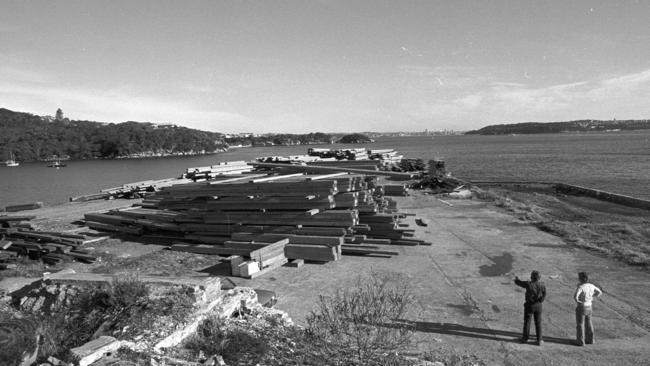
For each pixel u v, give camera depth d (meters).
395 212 14.75
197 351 5.58
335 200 12.30
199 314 6.30
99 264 11.70
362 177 13.26
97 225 16.14
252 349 5.68
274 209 12.42
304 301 8.61
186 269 11.09
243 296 7.49
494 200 21.12
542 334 6.98
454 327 7.29
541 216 17.14
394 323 6.49
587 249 11.95
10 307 7.00
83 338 5.75
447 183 25.28
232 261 10.41
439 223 16.05
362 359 5.60
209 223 13.23
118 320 6.00
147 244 14.03
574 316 7.64
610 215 18.05
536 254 11.62
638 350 6.37
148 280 7.06
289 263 11.29
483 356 6.28
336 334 6.02
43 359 5.09
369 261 11.29
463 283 9.47
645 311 7.74
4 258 11.59
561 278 9.65
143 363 4.89
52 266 11.58
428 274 10.13
